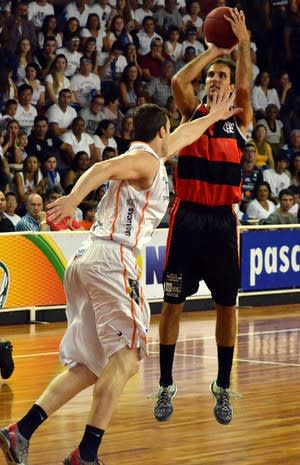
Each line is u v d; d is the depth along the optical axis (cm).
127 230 784
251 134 2525
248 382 1230
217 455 874
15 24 2259
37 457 862
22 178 2039
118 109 2356
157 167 793
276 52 2789
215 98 905
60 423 995
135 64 2388
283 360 1404
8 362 1213
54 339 1588
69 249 1775
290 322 1822
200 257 953
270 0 2791
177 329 971
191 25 2597
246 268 1986
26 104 2177
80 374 789
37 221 1772
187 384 1211
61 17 2394
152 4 2558
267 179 2408
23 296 1734
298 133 2591
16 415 1038
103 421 748
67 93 2217
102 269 772
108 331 766
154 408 971
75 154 2159
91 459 744
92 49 2347
